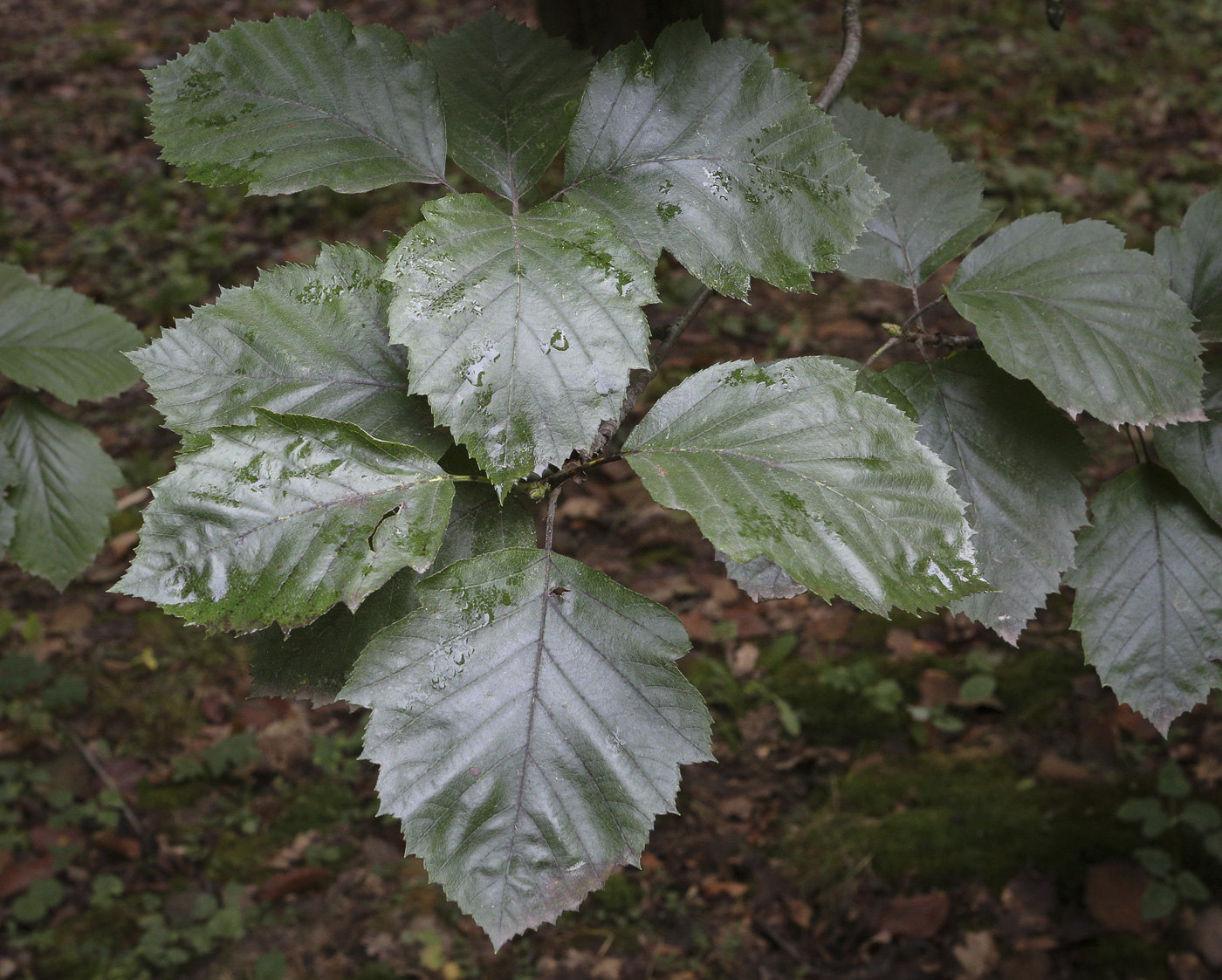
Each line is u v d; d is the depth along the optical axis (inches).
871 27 168.9
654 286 17.1
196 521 16.9
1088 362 20.2
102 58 181.0
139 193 146.6
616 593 17.6
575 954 71.6
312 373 18.8
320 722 88.0
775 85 19.3
